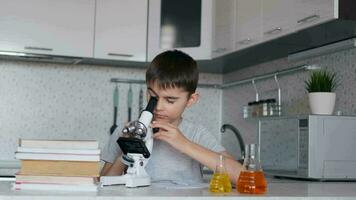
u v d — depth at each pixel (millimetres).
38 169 1188
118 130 1866
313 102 2172
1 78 3180
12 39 2842
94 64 3332
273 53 2707
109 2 3004
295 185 1682
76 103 3295
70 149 1198
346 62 2303
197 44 2998
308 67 2535
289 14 2148
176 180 1710
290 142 2172
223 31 2803
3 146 3148
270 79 2971
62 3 2928
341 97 2324
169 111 1552
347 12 1877
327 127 2045
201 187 1425
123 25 3018
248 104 3080
